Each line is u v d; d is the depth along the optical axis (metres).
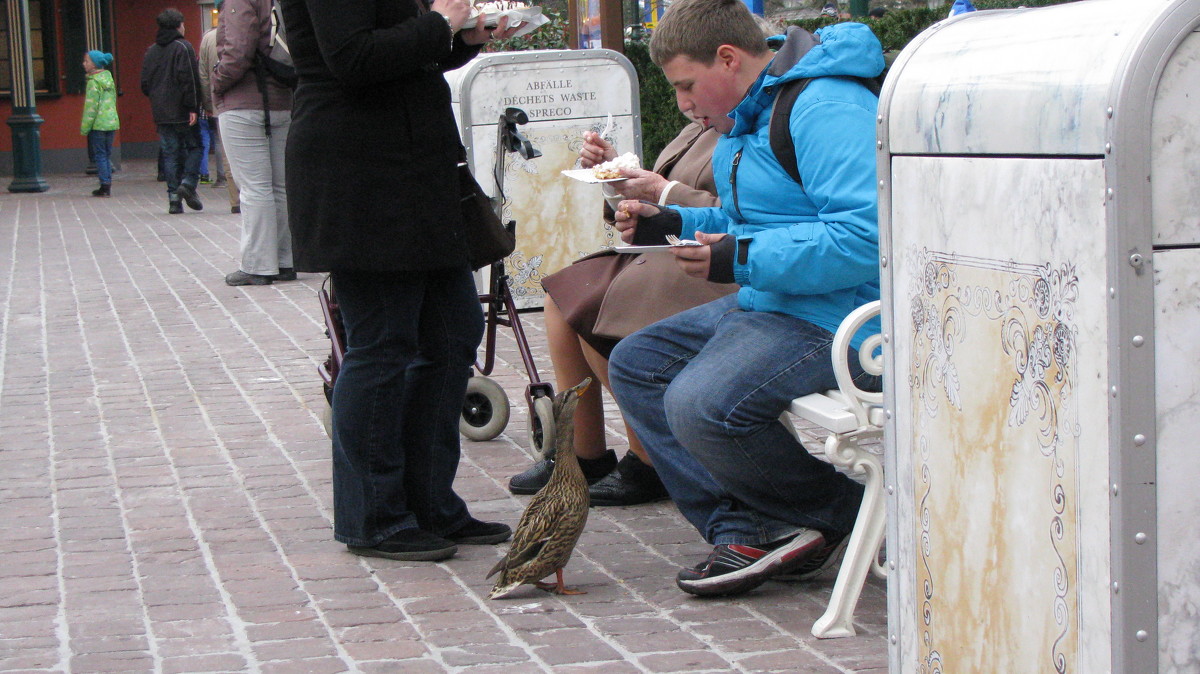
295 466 5.64
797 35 3.88
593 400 5.02
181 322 9.27
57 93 27.31
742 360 3.74
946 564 2.57
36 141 21.97
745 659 3.53
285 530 4.77
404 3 4.01
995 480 2.37
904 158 2.62
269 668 3.54
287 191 4.11
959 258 2.42
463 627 3.82
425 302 4.36
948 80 2.44
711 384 3.72
